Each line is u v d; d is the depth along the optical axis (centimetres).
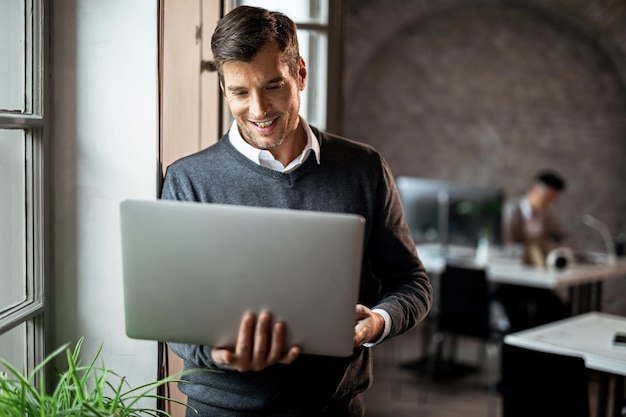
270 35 149
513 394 250
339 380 167
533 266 497
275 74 150
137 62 177
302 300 136
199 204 135
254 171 166
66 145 180
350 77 617
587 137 661
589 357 245
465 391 475
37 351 177
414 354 562
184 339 141
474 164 660
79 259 182
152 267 138
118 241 181
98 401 142
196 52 207
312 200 168
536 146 660
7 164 161
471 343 594
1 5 155
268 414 162
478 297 442
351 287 136
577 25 638
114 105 178
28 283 175
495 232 520
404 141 654
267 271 136
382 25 614
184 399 208
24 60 170
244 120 155
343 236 134
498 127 657
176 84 191
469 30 649
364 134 650
